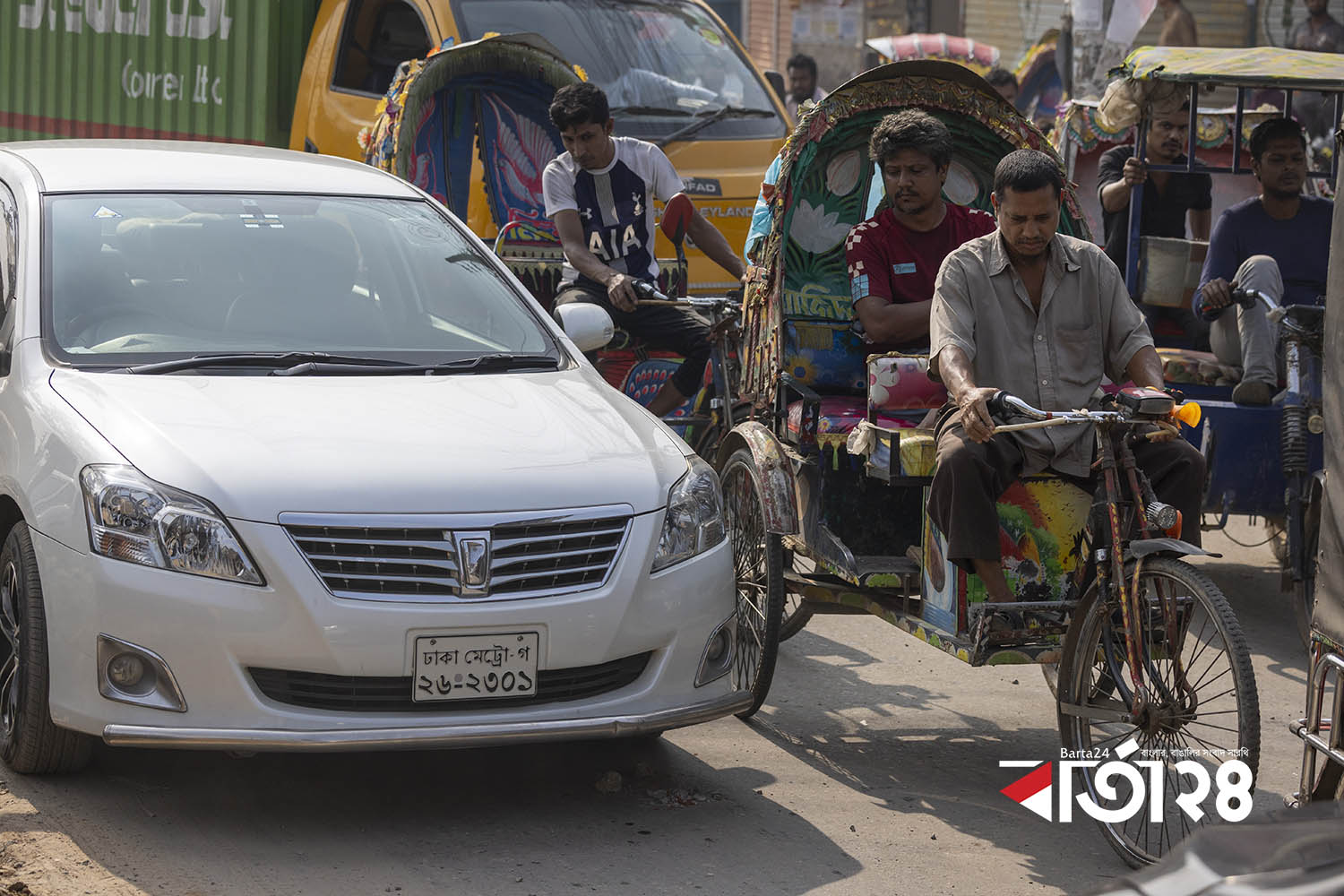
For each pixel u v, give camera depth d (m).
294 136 10.62
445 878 4.13
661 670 4.54
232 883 4.03
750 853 4.40
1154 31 18.55
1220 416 6.97
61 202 5.48
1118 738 4.68
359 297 5.43
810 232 6.13
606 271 7.11
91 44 11.62
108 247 5.33
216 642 4.15
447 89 9.42
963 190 6.27
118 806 4.52
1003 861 4.43
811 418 5.57
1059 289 5.03
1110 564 4.52
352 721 4.20
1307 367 6.57
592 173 7.42
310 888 4.03
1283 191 7.52
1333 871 2.11
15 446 4.75
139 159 5.93
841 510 5.71
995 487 4.80
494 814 4.61
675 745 5.35
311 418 4.62
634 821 4.61
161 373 4.89
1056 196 4.89
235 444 4.40
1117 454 4.58
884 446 5.13
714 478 4.93
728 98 10.47
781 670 6.34
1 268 5.46
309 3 11.08
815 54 20.56
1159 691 4.36
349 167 6.32
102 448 4.42
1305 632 6.49
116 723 4.22
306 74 10.63
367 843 4.35
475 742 4.23
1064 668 4.69
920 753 5.38
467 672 4.27
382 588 4.23
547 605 4.34
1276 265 7.05
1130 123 7.76
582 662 4.38
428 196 6.15
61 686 4.36
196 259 5.38
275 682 4.21
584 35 10.34
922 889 4.21
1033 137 6.07
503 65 9.26
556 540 4.42
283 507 4.22
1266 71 6.82
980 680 6.29
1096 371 5.05
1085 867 4.41
